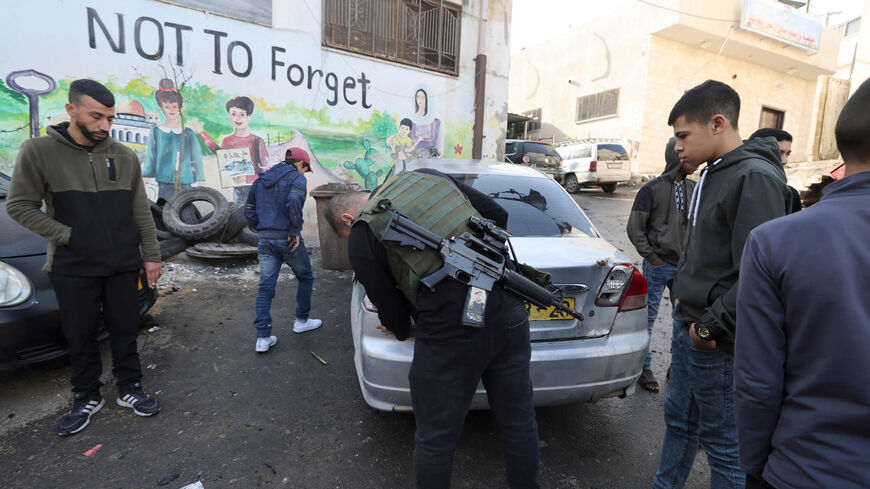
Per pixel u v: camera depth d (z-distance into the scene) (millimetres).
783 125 18562
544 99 20375
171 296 4164
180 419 2385
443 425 1499
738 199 1371
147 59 5172
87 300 2211
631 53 15570
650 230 2863
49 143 2055
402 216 1438
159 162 5367
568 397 2031
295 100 6195
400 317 1597
